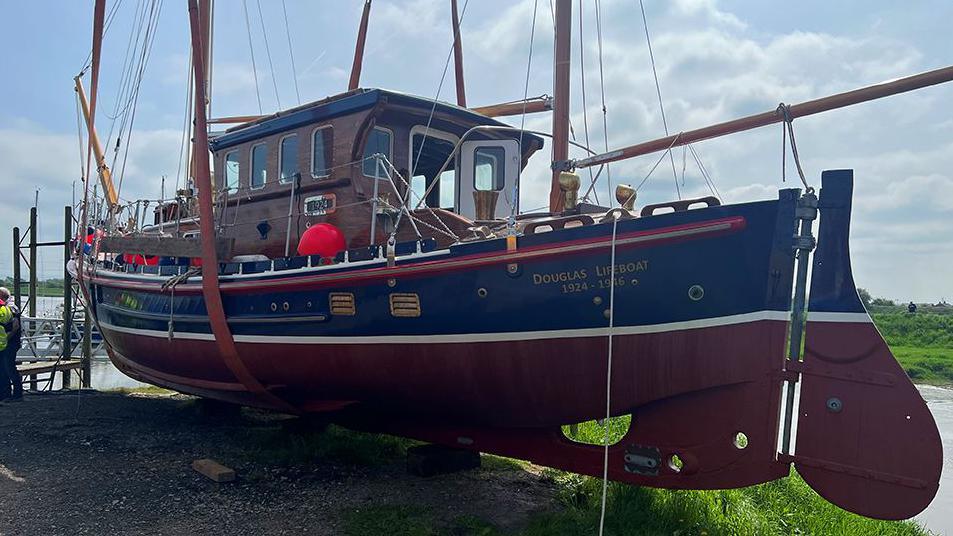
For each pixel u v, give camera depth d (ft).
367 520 17.33
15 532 15.94
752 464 15.29
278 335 21.94
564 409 17.80
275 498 19.07
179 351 26.68
